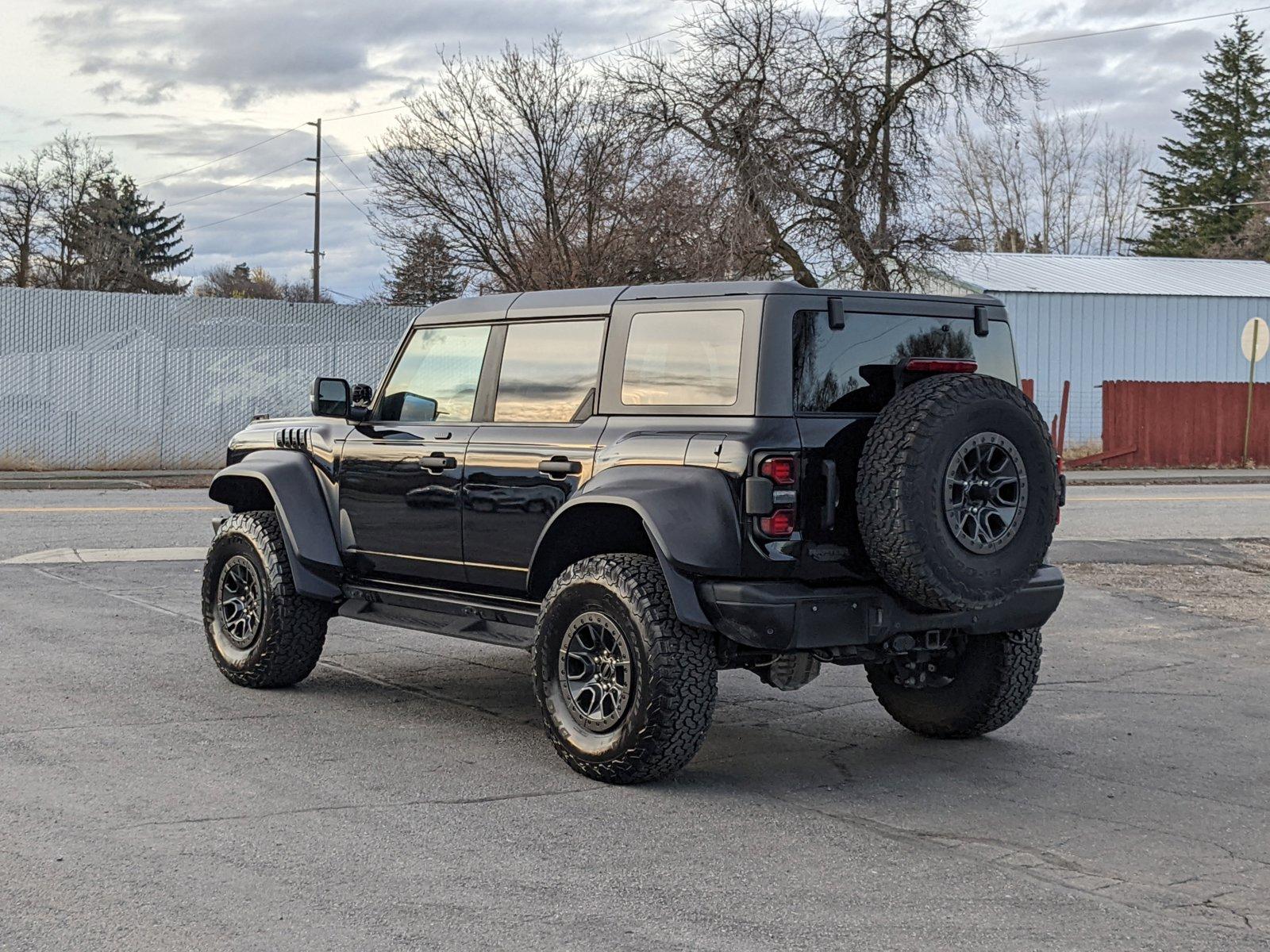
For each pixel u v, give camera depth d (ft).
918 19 95.40
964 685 22.21
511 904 14.23
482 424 22.43
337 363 83.56
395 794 18.38
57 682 25.14
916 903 14.57
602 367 20.77
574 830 16.97
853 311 19.51
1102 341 112.68
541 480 20.89
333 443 24.86
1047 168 239.09
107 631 30.45
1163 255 230.68
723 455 18.42
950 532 18.30
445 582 23.21
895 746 22.31
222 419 81.30
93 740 20.84
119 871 14.93
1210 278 123.24
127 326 78.95
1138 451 103.76
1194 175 232.32
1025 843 16.96
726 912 14.15
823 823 17.56
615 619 18.95
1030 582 20.58
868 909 14.34
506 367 22.38
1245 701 26.58
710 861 15.87
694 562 18.26
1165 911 14.52
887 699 23.34
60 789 18.10
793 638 18.24
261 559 24.63
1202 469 103.50
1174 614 37.73
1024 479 18.90
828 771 20.48
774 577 18.45
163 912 13.76
